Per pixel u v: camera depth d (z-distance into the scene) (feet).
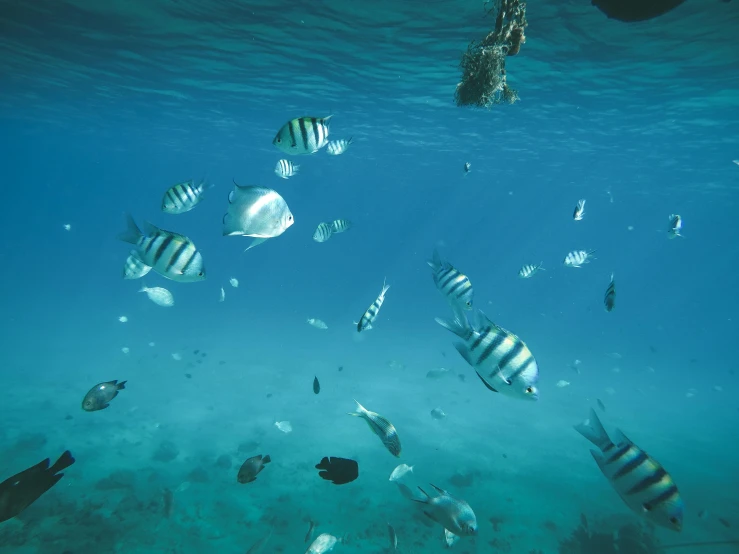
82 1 42.65
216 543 26.89
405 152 117.50
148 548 25.96
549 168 118.62
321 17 42.86
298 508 31.27
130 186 386.93
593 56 46.09
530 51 46.44
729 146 75.25
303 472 36.65
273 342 96.68
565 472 40.98
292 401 55.98
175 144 136.87
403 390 65.51
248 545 26.91
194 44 52.42
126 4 42.63
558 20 38.91
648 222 240.73
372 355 91.04
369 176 187.01
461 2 36.96
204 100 78.74
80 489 31.89
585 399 70.74
